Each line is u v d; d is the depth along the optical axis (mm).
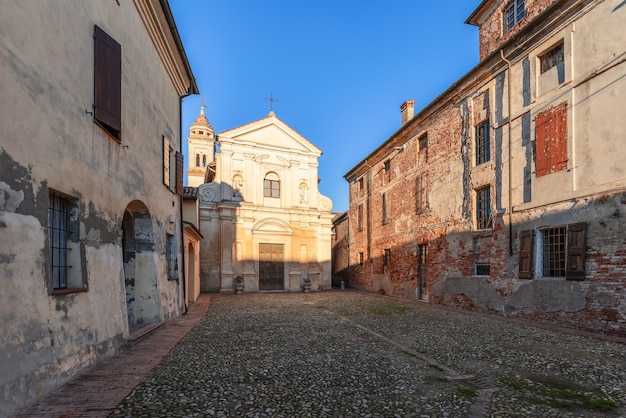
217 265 21781
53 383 4324
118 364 5543
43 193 4398
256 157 23641
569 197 9242
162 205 9516
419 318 10984
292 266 23406
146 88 8391
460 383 4926
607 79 8516
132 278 8438
